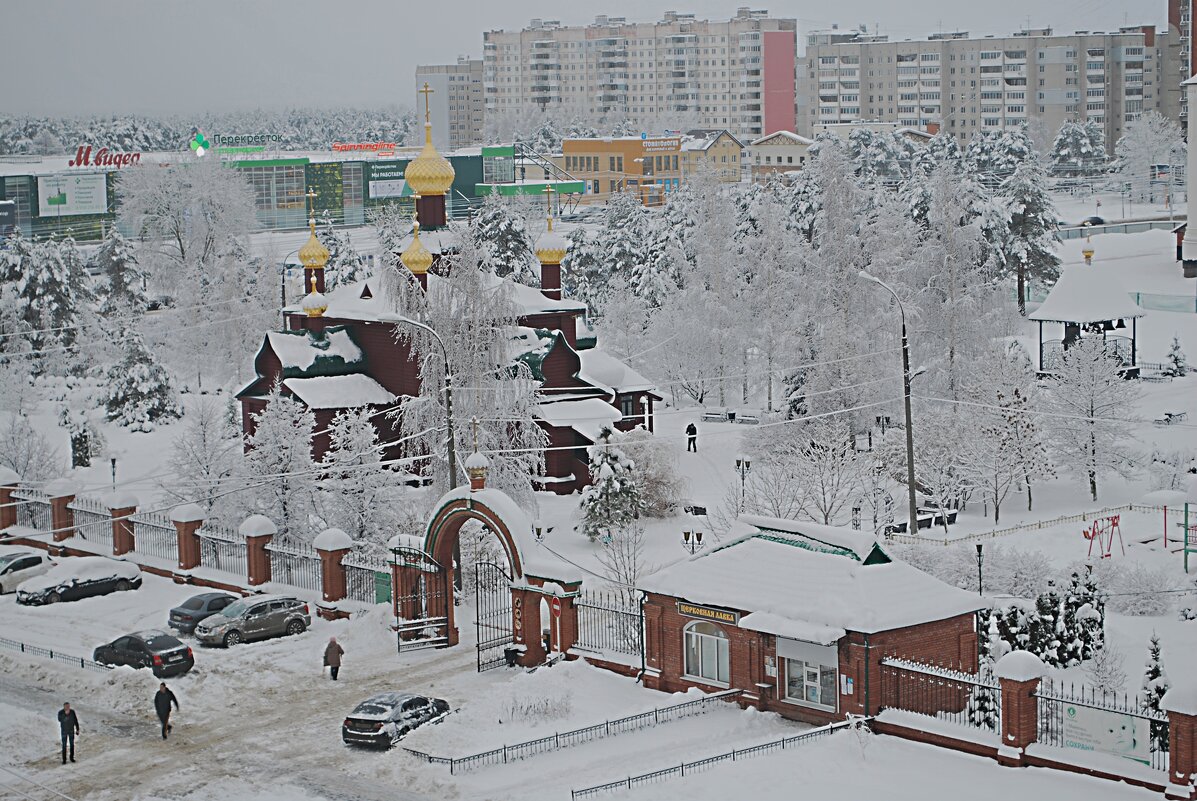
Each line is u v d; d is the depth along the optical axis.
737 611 39.22
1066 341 89.38
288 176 191.00
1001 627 42.97
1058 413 67.44
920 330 79.56
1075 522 60.94
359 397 73.88
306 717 40.78
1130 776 32.09
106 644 46.16
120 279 120.38
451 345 60.53
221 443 66.12
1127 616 48.94
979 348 80.69
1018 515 63.81
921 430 66.56
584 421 71.81
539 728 38.22
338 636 48.19
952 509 64.38
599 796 33.19
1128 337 93.50
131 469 79.94
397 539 48.53
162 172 140.88
